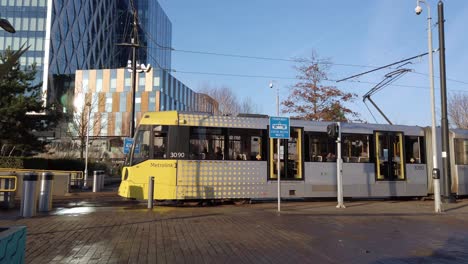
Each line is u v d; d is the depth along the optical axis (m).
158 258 6.79
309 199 18.33
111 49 95.31
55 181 19.72
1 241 3.58
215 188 14.96
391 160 17.72
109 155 51.69
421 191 18.05
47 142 29.72
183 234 8.95
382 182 17.38
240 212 12.77
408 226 10.69
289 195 15.97
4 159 26.42
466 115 42.12
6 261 3.75
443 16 17.92
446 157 17.52
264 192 15.58
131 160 14.75
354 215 12.58
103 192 21.45
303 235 9.09
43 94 29.81
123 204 15.50
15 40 66.94
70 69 74.06
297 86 28.97
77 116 40.81
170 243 7.99
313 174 16.41
